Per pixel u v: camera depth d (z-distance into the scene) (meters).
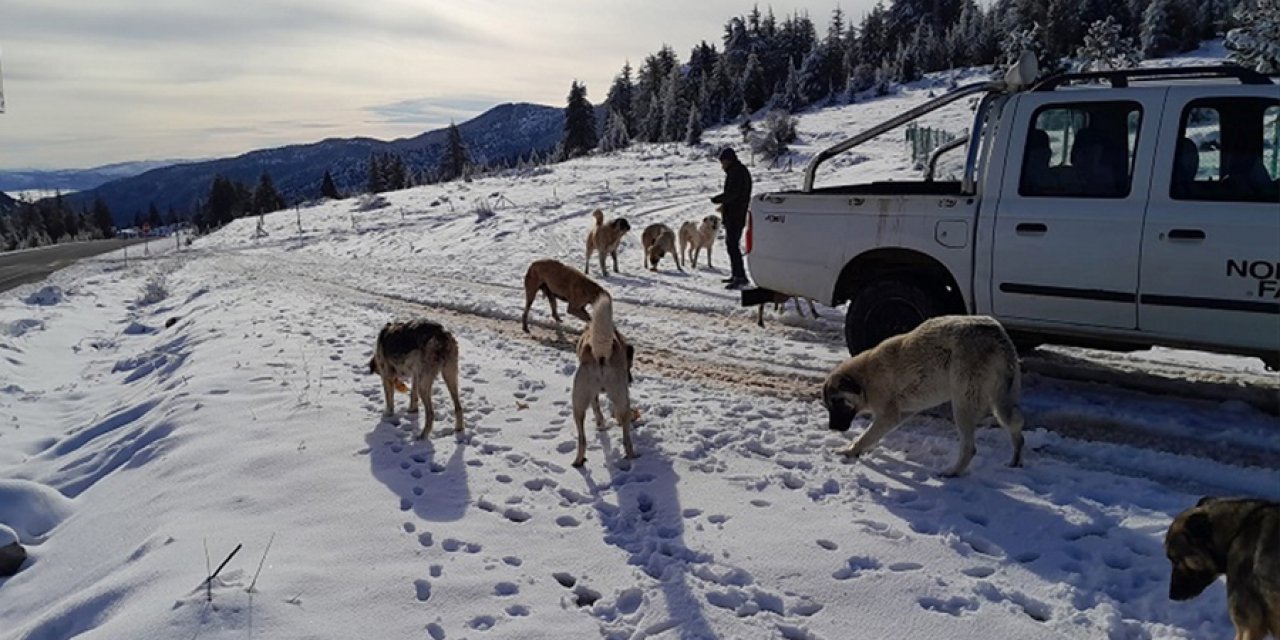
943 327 5.38
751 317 11.02
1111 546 4.37
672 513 5.07
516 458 6.09
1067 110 6.07
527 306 10.94
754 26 95.81
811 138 49.62
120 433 7.59
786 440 6.12
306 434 6.53
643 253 18.88
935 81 68.56
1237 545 3.29
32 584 5.18
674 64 89.88
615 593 4.23
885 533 4.66
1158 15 55.44
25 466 7.40
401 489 5.53
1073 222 5.93
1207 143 5.51
